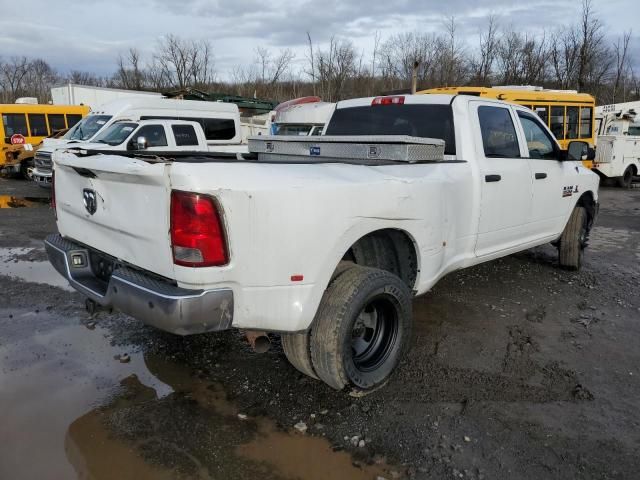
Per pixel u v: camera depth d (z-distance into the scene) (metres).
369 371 3.35
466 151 4.36
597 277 6.27
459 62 34.81
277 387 3.51
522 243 5.26
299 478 2.68
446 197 3.83
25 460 2.74
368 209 3.12
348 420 3.16
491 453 2.89
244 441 2.95
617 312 5.10
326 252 2.92
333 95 32.31
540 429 3.11
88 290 3.19
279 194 2.70
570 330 4.62
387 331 3.50
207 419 3.14
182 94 21.89
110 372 3.67
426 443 2.96
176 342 4.13
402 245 3.66
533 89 14.16
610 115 20.03
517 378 3.72
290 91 38.53
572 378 3.73
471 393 3.50
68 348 4.01
